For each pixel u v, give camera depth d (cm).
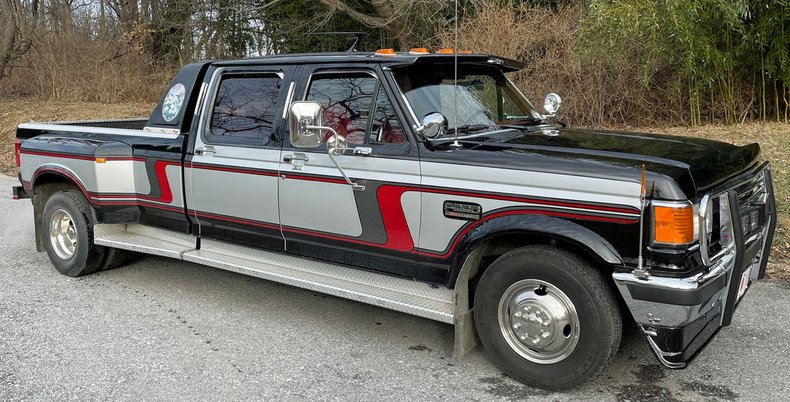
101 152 539
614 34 1053
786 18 1016
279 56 474
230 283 572
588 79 1206
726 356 409
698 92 1145
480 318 384
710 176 345
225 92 496
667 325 325
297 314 497
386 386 380
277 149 457
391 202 405
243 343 443
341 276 440
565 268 346
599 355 345
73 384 381
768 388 368
